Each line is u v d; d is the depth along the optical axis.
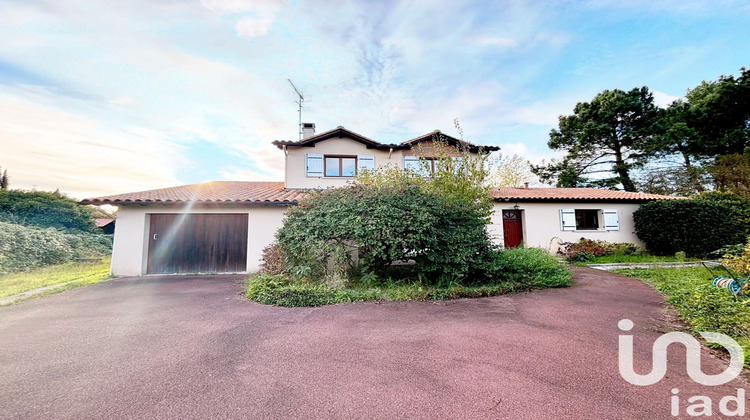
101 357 3.39
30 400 2.49
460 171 9.27
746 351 3.31
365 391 2.64
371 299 6.07
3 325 4.57
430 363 3.21
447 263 7.05
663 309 5.33
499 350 3.55
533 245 13.80
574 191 15.86
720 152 19.72
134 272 9.71
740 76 19.12
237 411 2.34
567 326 4.44
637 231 13.75
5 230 10.97
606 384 2.76
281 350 3.58
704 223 11.41
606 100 21.86
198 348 3.65
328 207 7.50
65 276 9.45
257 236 10.55
